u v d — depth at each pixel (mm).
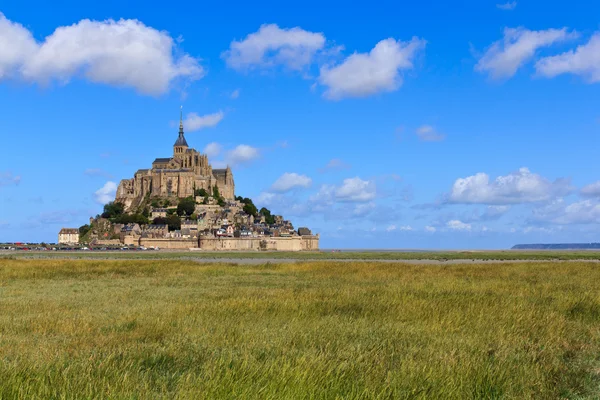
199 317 25047
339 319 25203
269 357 16844
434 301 30578
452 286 41375
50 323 24016
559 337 21578
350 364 16047
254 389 13211
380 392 13336
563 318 26000
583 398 14625
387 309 28156
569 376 16297
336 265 78812
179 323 23703
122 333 21828
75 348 18797
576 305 30484
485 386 14492
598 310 29078
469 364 16172
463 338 20703
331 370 14820
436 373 15172
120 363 16188
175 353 17922
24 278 55188
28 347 19031
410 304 29250
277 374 14344
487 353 18500
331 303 29844
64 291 40594
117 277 57062
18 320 25094
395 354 18141
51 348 18562
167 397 13062
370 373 15320
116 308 29625
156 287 44125
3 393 12906
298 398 12711
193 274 62000
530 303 30859
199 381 13984
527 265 82812
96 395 12977
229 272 65625
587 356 19031
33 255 181500
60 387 13500
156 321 23922
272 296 34031
